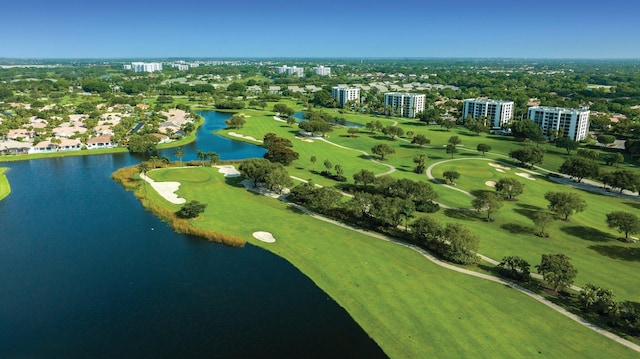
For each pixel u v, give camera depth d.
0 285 80.69
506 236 101.31
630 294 76.25
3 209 119.00
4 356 62.06
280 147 167.62
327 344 63.91
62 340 65.38
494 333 65.50
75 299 76.12
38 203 123.75
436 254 91.06
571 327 66.75
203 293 77.88
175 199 124.81
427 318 69.44
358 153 190.12
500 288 77.81
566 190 141.00
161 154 189.50
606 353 61.03
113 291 78.62
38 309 73.25
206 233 101.50
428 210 116.44
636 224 96.00
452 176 142.50
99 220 111.44
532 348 62.12
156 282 81.75
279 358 61.09
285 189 135.25
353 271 84.50
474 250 87.31
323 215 113.00
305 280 82.12
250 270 86.06
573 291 77.50
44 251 94.06
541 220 99.94
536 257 90.81
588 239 100.69
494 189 139.88
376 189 129.62
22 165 168.88
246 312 72.06
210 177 146.50
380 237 99.69
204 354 62.06
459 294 75.81
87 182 144.75
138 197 127.31
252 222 108.38
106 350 63.16
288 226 105.88
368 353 62.00
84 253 93.25
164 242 98.88
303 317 70.56
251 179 138.25
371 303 73.94
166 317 70.81
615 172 138.12
